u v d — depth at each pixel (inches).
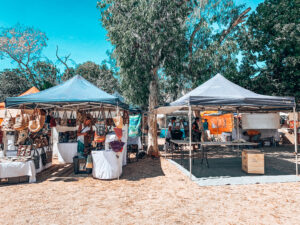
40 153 281.0
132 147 370.3
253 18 567.8
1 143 346.0
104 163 236.5
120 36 400.8
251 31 572.4
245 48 571.8
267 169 277.1
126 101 465.4
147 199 175.0
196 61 463.5
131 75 418.9
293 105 239.3
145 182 225.6
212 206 158.9
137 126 371.9
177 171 276.4
